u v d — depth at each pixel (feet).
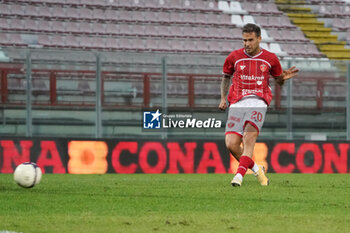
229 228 38.24
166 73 130.93
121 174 118.93
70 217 43.88
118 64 143.95
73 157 120.37
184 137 131.34
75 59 134.10
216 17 256.52
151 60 131.13
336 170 130.72
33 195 61.77
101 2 245.45
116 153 122.31
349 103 134.72
